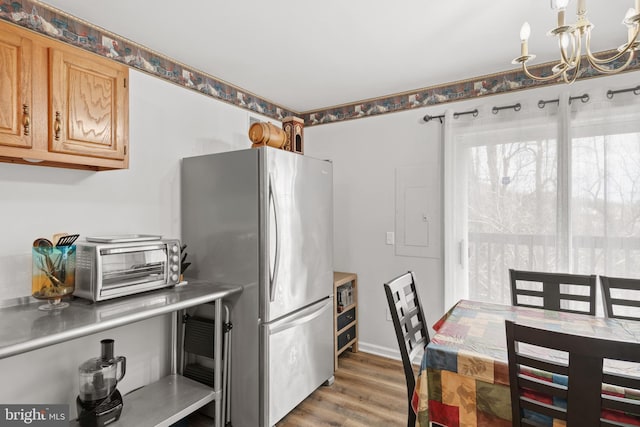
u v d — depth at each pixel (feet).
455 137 9.16
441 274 9.55
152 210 7.40
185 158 7.94
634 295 7.32
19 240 5.44
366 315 10.75
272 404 6.79
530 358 3.59
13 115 4.62
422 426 4.35
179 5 5.76
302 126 9.15
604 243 7.39
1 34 4.50
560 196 7.83
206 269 7.52
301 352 7.64
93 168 6.19
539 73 8.21
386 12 6.01
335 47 7.33
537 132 8.16
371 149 10.70
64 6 5.78
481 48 7.40
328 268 8.80
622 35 6.85
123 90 6.01
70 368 6.03
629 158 7.20
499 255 8.54
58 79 5.07
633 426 3.18
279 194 7.03
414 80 9.21
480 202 8.79
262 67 8.30
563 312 6.16
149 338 7.30
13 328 4.35
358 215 10.93
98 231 6.47
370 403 7.89
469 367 4.22
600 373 3.20
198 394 6.61
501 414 4.03
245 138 9.86
